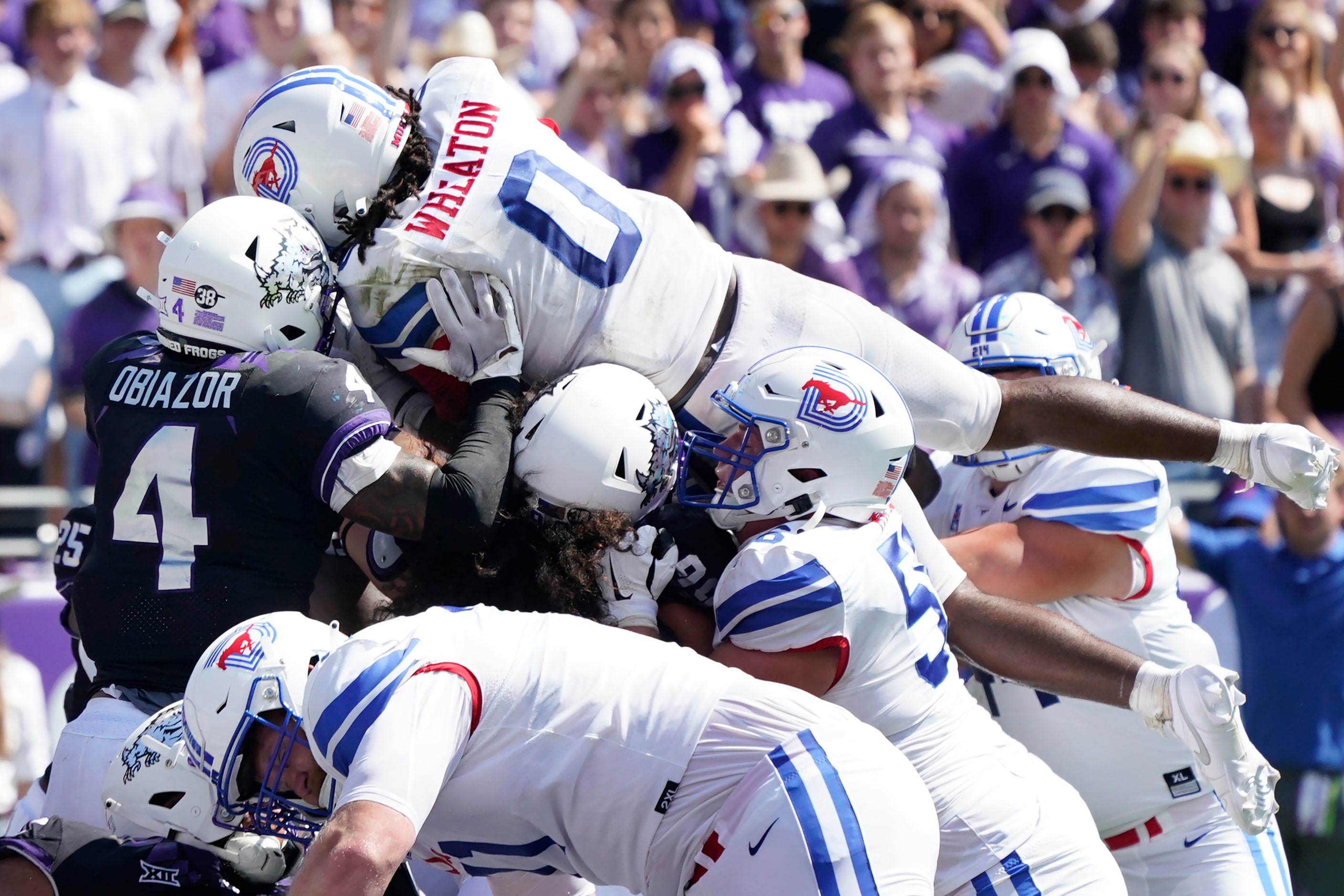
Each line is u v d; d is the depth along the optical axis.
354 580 12.70
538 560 11.07
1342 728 20.27
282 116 11.62
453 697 9.13
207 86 26.27
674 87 25.50
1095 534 13.20
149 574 11.12
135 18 25.41
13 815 12.30
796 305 12.34
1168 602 13.90
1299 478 12.27
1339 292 23.48
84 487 21.50
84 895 10.12
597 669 9.54
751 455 11.13
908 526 12.19
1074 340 13.60
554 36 29.45
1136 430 12.43
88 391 11.62
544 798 9.37
